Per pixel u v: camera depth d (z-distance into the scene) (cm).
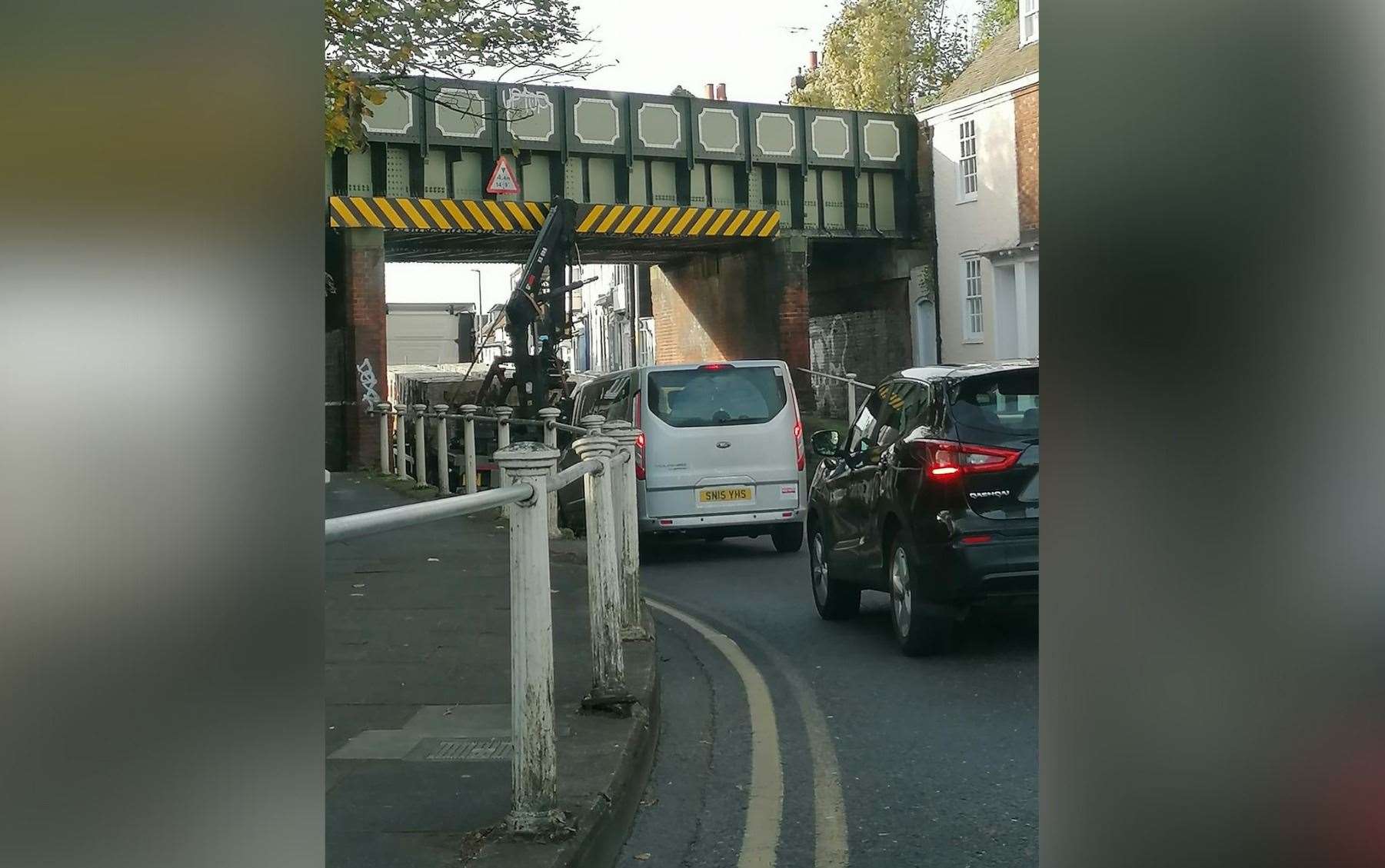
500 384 2152
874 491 834
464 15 930
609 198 2669
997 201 2842
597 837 426
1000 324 2839
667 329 3606
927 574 753
